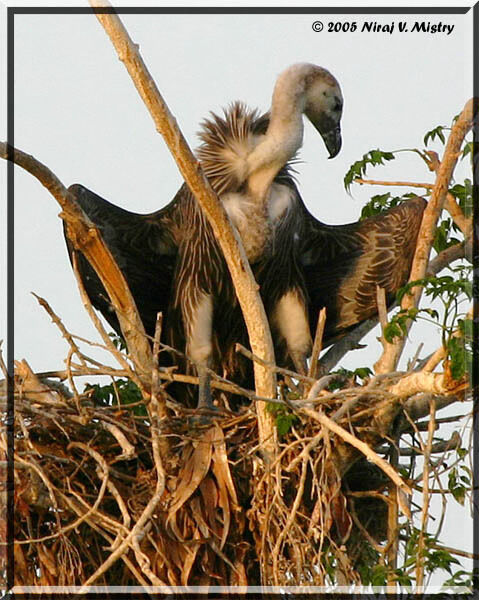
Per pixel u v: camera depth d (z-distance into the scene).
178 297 13.86
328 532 10.62
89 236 11.12
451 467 10.38
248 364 14.13
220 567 10.95
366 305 14.31
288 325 13.88
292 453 10.97
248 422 11.41
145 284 14.20
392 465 10.84
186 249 13.80
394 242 14.12
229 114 13.58
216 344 13.98
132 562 10.87
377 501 11.65
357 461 11.59
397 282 14.18
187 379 12.44
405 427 11.23
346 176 13.07
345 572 10.44
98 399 12.28
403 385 10.18
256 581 11.09
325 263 14.46
